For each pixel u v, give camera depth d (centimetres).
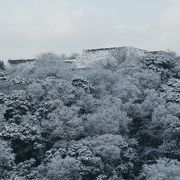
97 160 6391
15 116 7200
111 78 8969
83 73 9012
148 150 7450
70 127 7169
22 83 8250
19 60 11025
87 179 6344
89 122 7369
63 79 8512
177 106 8081
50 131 7100
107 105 7919
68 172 6125
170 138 7581
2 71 9662
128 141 7481
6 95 7700
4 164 6162
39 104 7644
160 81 9275
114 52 10806
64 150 6606
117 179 6512
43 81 8231
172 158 7338
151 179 6431
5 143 6334
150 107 8212
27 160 6519
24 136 6638
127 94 8488
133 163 7144
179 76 9888
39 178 6184
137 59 9956
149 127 7875
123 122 7581
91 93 8350
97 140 6844
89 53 11144
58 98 7800
